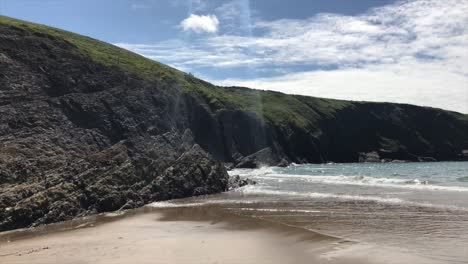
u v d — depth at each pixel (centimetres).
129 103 5884
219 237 1970
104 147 4656
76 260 1572
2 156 3048
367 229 2008
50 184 2738
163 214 2752
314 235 1922
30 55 5409
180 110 7281
